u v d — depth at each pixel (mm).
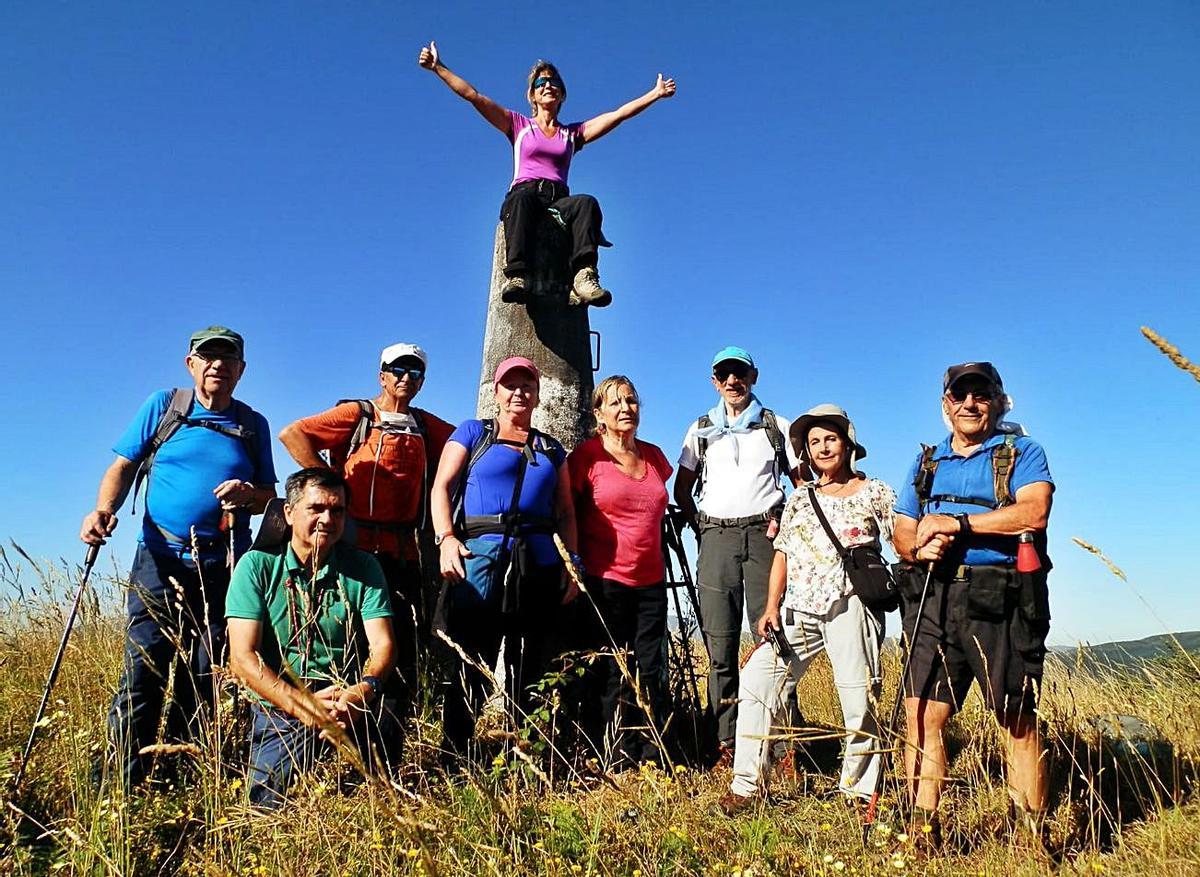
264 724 3600
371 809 2848
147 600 3723
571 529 4629
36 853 3025
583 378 6223
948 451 3721
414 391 4871
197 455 4246
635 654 4617
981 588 3418
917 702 3535
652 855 2963
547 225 6129
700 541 5137
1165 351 1989
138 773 3770
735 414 5312
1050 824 3463
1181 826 3342
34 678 4664
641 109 6414
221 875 2631
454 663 4281
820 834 3428
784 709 4164
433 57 5953
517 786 3641
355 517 4512
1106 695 4754
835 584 4082
